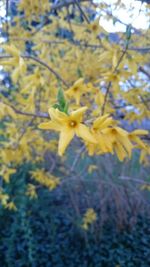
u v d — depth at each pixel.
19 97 2.31
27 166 3.31
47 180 2.88
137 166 3.17
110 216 3.53
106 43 1.69
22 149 2.35
